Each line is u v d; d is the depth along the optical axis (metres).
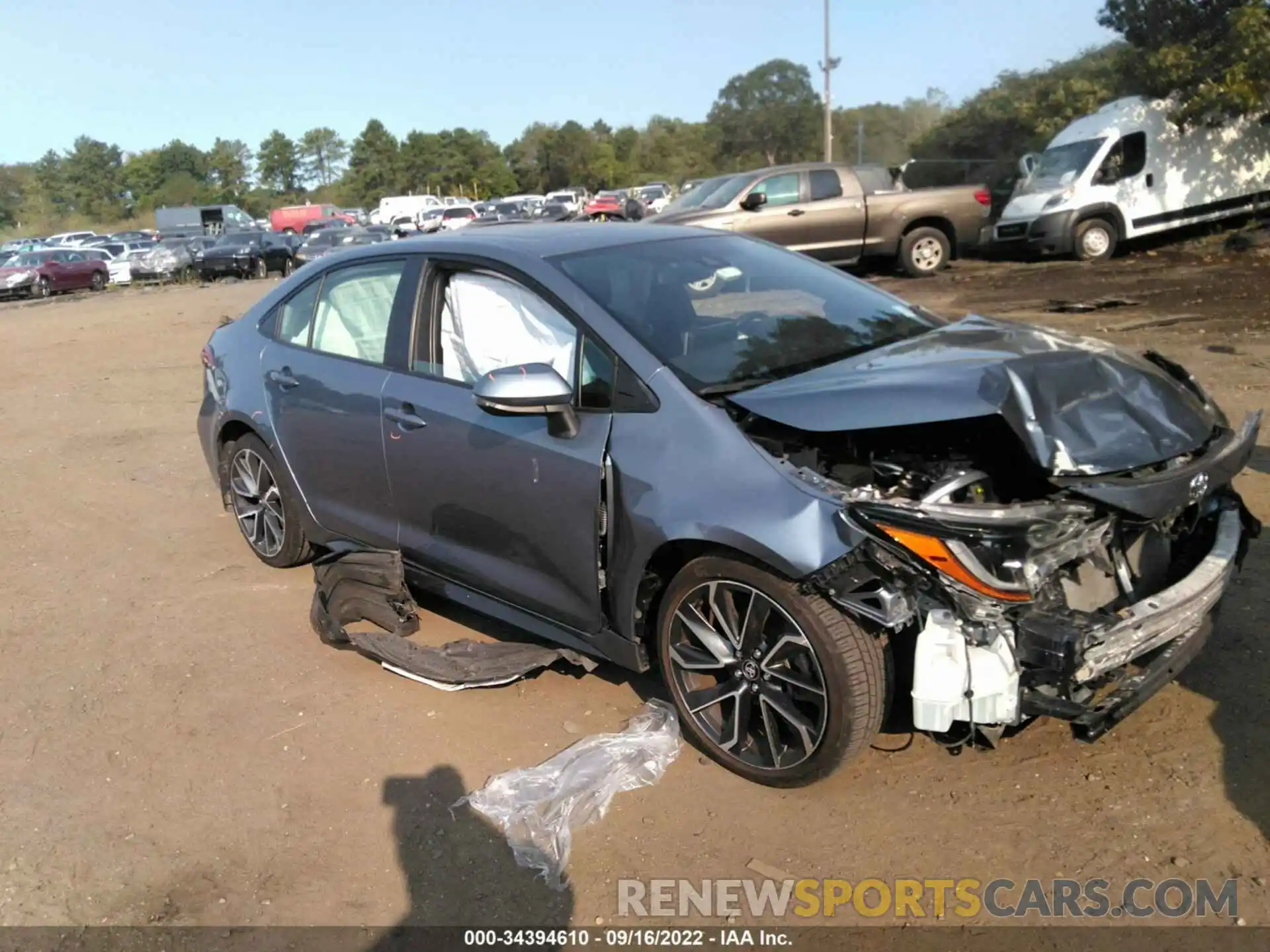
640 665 3.59
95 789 3.60
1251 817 3.03
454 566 4.09
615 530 3.43
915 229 16.03
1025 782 3.28
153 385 11.25
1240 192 17.00
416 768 3.62
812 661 3.11
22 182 113.69
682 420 3.31
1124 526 3.16
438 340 4.15
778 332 3.80
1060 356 3.29
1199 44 16.39
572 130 94.75
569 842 3.17
